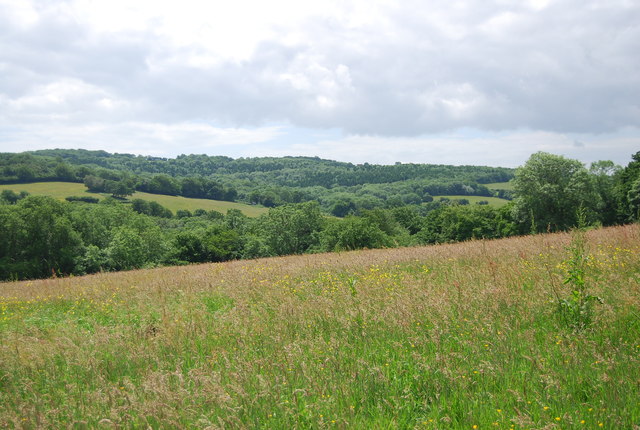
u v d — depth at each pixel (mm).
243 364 5043
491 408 3754
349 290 8352
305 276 11297
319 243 73688
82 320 9234
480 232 66562
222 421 3662
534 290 6793
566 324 5566
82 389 4953
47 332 7434
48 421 4047
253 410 4066
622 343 4699
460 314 6172
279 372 4898
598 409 3547
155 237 74000
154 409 3934
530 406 3771
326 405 4012
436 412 3818
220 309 8695
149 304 9398
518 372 4375
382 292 7984
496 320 5848
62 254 60656
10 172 135250
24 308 11484
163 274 16781
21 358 5801
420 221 95750
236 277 12133
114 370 5465
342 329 6250
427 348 5246
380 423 3717
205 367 5086
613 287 6480
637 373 4031
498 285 7312
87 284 15516
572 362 4418
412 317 6219
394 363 4906
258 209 150375
